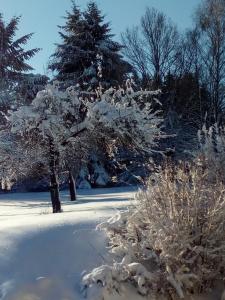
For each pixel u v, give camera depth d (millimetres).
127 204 8133
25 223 7070
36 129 12992
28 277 5645
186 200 5977
